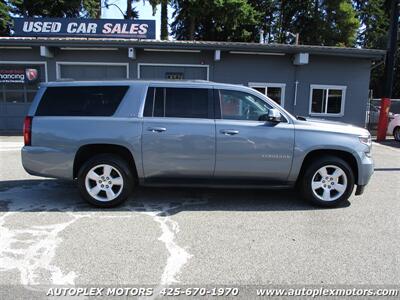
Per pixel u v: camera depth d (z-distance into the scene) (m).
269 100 5.44
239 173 5.36
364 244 4.21
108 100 5.34
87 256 3.79
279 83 15.68
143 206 5.48
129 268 3.55
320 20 37.03
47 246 4.02
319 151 5.53
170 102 5.34
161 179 5.39
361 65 15.72
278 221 4.92
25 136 5.32
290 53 15.33
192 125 5.23
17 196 5.91
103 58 15.30
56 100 5.36
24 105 15.42
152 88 5.36
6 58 15.10
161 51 15.30
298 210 5.40
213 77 15.51
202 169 5.31
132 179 5.38
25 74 15.20
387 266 3.69
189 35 32.91
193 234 4.42
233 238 4.32
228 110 5.37
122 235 4.35
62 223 4.71
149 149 5.23
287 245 4.15
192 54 15.38
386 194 6.43
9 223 4.69
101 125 5.21
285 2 39.09
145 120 5.23
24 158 5.29
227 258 3.80
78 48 14.91
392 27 14.83
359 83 15.83
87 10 32.62
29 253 3.84
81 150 5.27
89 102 5.33
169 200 5.80
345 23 36.62
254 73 15.59
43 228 4.53
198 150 5.24
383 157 10.67
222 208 5.43
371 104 18.58
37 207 5.36
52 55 14.90
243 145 5.26
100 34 15.40
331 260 3.80
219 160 5.28
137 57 15.30
